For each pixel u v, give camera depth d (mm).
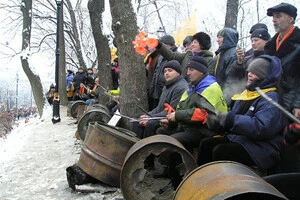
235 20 10164
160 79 5941
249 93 3760
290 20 3936
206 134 4355
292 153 3598
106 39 10430
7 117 35344
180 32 8867
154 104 6312
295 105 3662
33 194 5074
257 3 18281
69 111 14008
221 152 3686
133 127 5758
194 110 4250
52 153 7703
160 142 3826
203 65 4371
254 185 2404
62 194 4910
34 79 18703
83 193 4773
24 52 18812
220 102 4258
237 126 3504
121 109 6367
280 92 3818
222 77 5164
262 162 3562
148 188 3992
